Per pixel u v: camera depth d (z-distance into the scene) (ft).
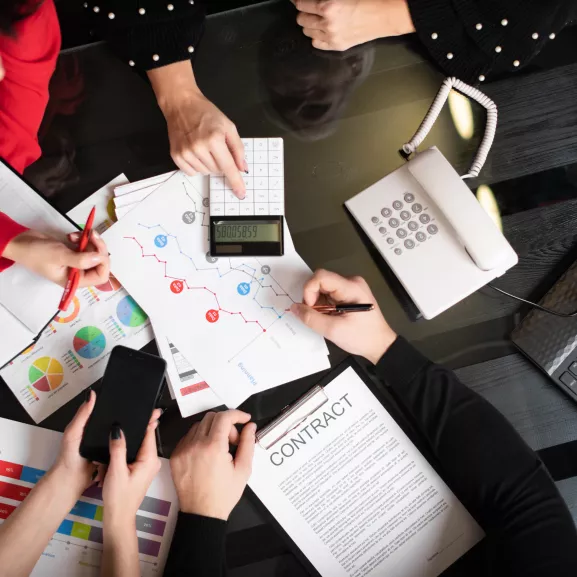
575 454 2.68
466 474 2.48
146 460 2.41
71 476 2.42
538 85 2.84
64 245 2.43
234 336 2.66
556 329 2.66
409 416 2.64
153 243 2.68
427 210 2.67
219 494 2.44
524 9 2.63
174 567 2.34
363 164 2.79
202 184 2.72
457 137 2.82
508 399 2.70
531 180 2.81
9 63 2.52
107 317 2.67
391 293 2.73
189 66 2.72
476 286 2.62
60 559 2.53
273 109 2.79
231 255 2.67
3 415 2.59
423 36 2.75
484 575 2.57
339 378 2.66
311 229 2.75
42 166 2.70
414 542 2.59
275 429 2.62
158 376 2.48
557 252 2.78
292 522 2.58
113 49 2.71
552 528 2.39
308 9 2.65
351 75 2.82
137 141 2.74
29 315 2.59
